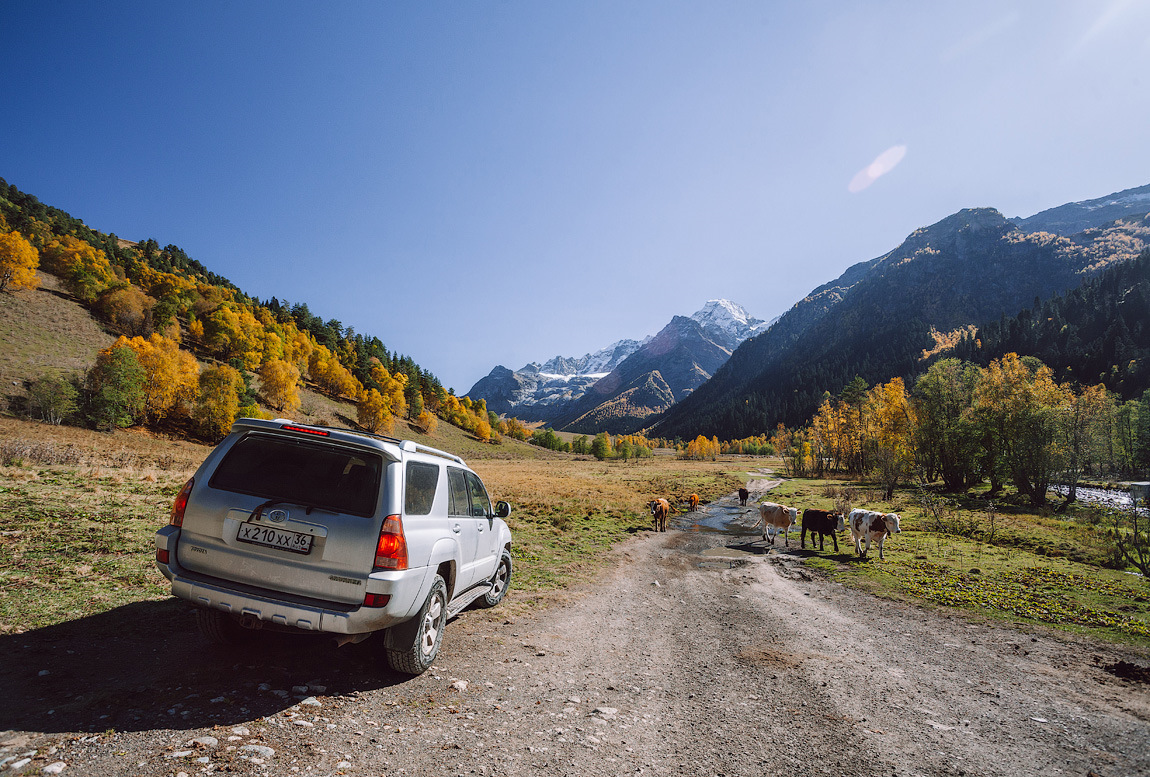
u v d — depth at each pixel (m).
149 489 14.09
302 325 166.25
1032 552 15.72
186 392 68.19
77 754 2.74
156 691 3.70
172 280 126.94
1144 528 15.60
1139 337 158.25
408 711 3.89
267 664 4.48
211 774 2.70
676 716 4.32
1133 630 7.90
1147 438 60.41
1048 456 31.23
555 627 6.96
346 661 4.78
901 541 17.91
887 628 7.94
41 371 62.50
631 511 26.69
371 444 4.32
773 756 3.66
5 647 4.12
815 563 14.09
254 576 4.03
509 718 3.97
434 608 4.88
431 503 4.94
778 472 86.81
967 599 9.91
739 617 8.36
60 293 90.62
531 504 25.02
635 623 7.62
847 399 78.88
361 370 156.75
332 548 3.99
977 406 37.75
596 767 3.32
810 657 6.27
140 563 7.14
